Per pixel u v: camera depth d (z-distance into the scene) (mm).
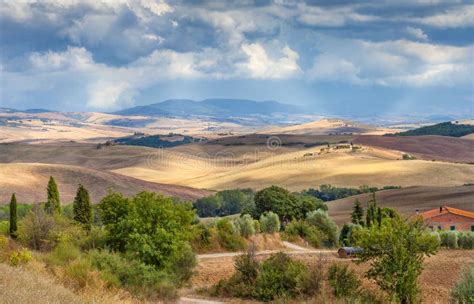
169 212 45469
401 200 155000
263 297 40250
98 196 169750
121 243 46188
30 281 22109
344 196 196000
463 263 59000
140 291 35438
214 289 42906
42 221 55750
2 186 163000
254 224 83938
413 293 35750
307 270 39656
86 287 29531
